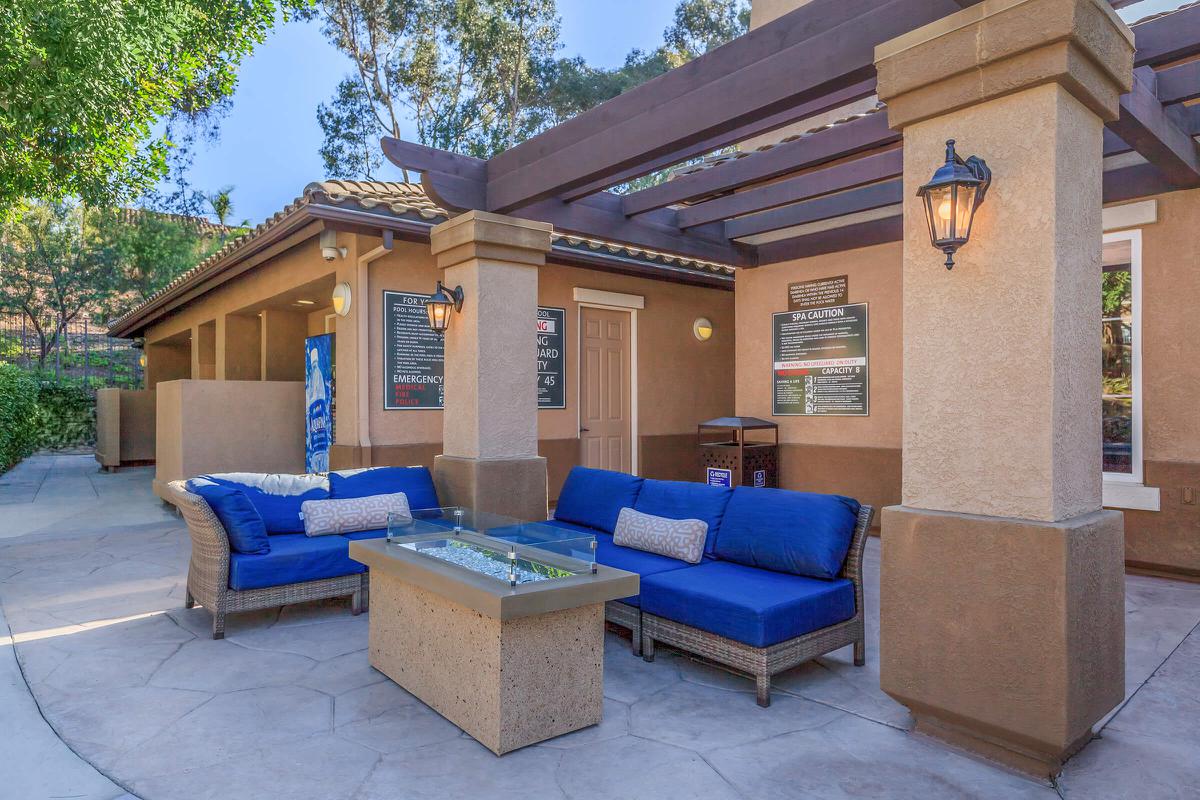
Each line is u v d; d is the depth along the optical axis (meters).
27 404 15.31
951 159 2.59
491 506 5.12
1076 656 2.43
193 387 7.65
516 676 2.74
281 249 7.41
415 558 3.30
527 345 5.42
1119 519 2.71
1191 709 3.10
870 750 2.75
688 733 2.89
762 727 2.95
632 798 2.41
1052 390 2.46
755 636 3.11
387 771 2.58
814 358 7.29
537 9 19.91
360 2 18.69
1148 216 5.26
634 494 4.82
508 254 5.26
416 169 4.84
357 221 5.95
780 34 3.42
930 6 2.88
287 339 9.95
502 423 5.27
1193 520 5.08
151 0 7.19
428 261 7.21
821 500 3.75
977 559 2.59
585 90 20.00
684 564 3.99
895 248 6.69
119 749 2.73
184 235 20.91
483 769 2.60
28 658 3.68
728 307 10.12
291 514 4.81
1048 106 2.47
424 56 19.27
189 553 6.17
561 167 4.59
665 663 3.71
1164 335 5.23
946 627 2.68
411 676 3.27
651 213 6.50
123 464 14.01
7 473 12.95
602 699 3.00
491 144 19.59
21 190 7.91
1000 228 2.59
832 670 3.59
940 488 2.75
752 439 7.87
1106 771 2.58
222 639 4.02
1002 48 2.52
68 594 4.89
